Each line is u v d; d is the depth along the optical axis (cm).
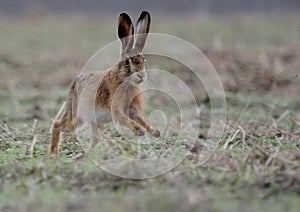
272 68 4138
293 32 6112
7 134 2742
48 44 5762
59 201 1784
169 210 1716
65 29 6606
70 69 4578
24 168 2078
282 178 1933
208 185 1909
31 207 1741
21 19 7519
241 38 5775
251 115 3173
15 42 5838
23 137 2702
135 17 7206
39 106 3541
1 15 8125
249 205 1755
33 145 2436
